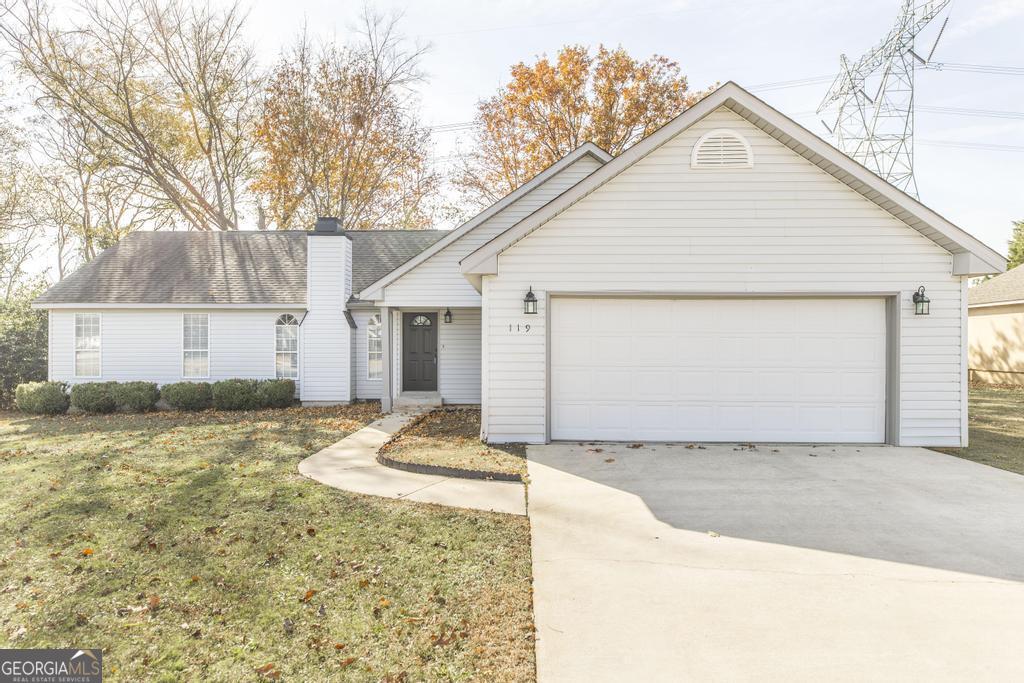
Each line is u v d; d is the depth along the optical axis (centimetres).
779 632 338
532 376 905
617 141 2775
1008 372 2050
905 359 880
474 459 786
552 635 337
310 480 697
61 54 2220
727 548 470
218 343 1520
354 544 482
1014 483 666
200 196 2539
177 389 1407
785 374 912
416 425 1142
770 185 888
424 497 621
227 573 429
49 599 390
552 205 882
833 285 884
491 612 367
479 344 1531
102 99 2330
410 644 332
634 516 552
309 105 2511
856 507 577
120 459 820
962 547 470
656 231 897
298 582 413
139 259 1659
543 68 2727
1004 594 387
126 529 521
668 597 383
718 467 748
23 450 897
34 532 515
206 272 1606
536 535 502
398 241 1806
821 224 885
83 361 1504
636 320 920
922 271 877
